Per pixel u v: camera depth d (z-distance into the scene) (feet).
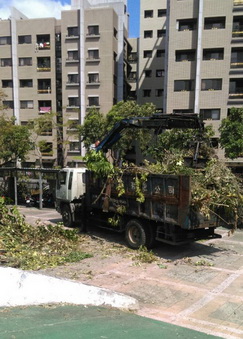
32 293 14.62
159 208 23.88
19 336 10.62
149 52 126.31
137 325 12.83
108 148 33.65
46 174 53.47
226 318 14.35
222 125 52.26
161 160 30.66
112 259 23.79
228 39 86.94
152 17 125.08
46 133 118.62
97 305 14.92
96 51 115.55
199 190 22.36
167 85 93.56
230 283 18.98
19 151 83.15
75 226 37.40
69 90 118.83
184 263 22.91
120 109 80.69
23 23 122.01
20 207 56.39
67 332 11.34
